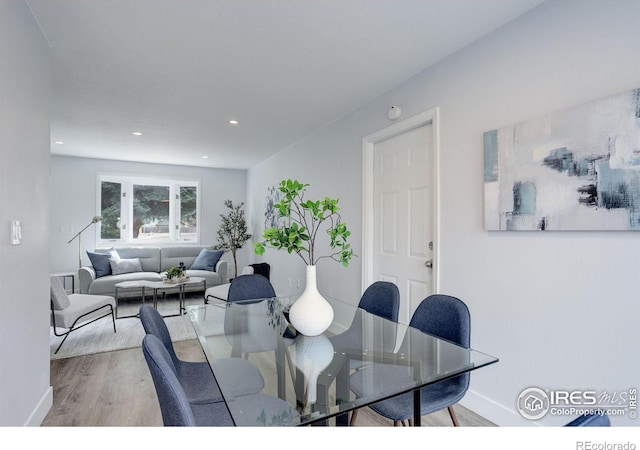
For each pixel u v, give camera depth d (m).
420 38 2.11
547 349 1.75
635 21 1.45
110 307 3.58
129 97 3.04
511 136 1.89
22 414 1.70
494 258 2.01
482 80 2.09
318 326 1.68
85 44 2.16
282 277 5.08
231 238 6.53
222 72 2.56
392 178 2.92
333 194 3.73
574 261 1.64
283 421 1.12
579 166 1.59
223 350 1.71
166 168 6.32
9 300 1.54
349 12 1.85
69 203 5.62
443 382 1.62
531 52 1.82
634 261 1.45
